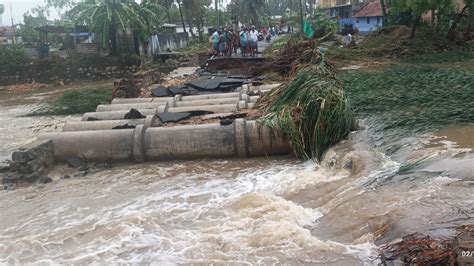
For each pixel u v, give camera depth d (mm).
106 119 14102
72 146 11867
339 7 61406
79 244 7516
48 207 9219
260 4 67062
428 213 6559
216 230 7500
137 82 19547
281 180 9758
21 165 10719
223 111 13930
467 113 11766
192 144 11750
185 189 9742
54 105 23891
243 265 6336
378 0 53219
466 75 18312
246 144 11617
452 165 8109
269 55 26469
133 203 9141
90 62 37188
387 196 7492
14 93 33719
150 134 11867
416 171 8250
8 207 9336
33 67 36625
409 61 27188
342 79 20234
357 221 6996
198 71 24781
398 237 6168
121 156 11859
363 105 14539
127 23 36781
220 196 9141
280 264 6270
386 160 9406
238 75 21625
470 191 7004
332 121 11211
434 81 17594
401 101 14383
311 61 16844
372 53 29984
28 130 18141
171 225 7906
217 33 28719
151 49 40312
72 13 40719
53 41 45438
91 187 10273
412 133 10828
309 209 8031
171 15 62312
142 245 7230
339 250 6402
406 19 34594
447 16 31422
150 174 10961
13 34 46781
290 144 11422
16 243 7684
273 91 13781
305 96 11758
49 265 6840
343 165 9766
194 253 6816
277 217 7691
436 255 5324
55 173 11320
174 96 16828
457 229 5871
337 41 36406
